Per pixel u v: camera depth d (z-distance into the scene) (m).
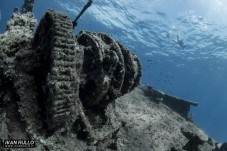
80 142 1.83
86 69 2.01
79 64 1.85
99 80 1.94
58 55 1.58
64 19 1.76
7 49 1.74
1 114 1.52
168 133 3.70
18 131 1.51
